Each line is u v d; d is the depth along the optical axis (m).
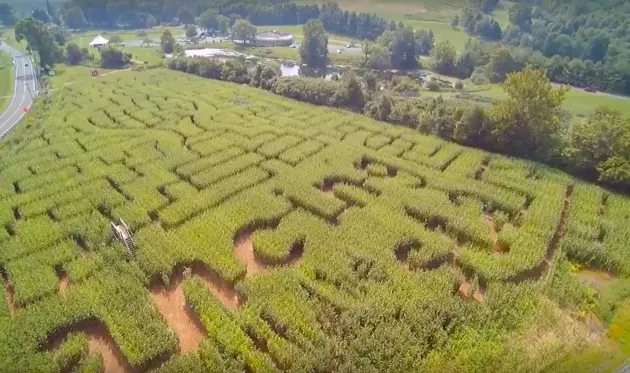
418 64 143.88
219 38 191.12
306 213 52.09
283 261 45.81
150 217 51.88
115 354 36.91
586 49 126.69
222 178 58.91
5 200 54.62
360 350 35.06
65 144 69.06
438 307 38.88
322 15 193.50
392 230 48.69
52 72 126.94
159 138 70.94
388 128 75.12
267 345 36.50
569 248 46.62
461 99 103.56
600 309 40.31
